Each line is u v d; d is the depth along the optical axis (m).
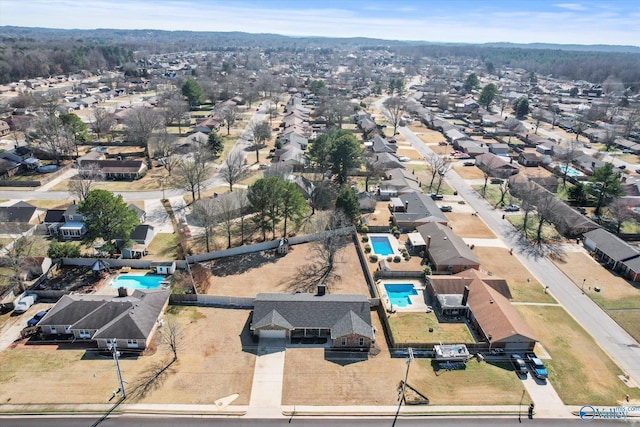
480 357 55.84
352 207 89.81
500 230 94.06
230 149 149.25
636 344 59.81
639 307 67.94
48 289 68.81
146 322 58.44
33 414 45.72
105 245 75.62
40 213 95.31
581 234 92.19
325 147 118.38
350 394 49.84
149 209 99.88
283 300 61.66
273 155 140.88
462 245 81.69
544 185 115.25
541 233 93.12
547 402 49.44
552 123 199.75
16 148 127.88
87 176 107.44
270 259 80.69
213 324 61.56
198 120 181.50
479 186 120.69
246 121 192.12
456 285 69.12
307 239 87.69
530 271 77.88
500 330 58.09
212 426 45.22
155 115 149.25
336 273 76.44
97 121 155.12
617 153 154.38
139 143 148.62
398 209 101.31
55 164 126.12
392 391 50.41
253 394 49.41
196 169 105.69
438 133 183.38
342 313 60.28
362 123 182.88
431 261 80.31
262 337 59.06
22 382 49.88
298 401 48.66
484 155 139.88
